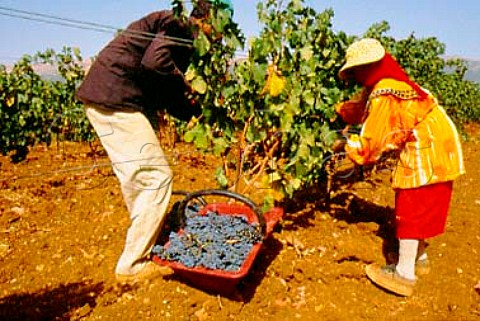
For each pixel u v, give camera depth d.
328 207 5.29
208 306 3.68
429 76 9.99
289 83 4.25
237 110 4.23
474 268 4.30
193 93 3.96
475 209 5.54
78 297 3.79
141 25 3.53
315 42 4.90
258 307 3.76
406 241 3.80
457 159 3.69
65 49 8.41
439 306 3.81
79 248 4.52
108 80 3.57
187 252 3.69
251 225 3.94
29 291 3.89
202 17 3.71
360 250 4.39
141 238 3.79
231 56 3.98
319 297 3.89
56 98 8.67
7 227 4.97
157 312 3.64
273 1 4.25
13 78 8.41
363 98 4.23
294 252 4.37
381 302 3.86
